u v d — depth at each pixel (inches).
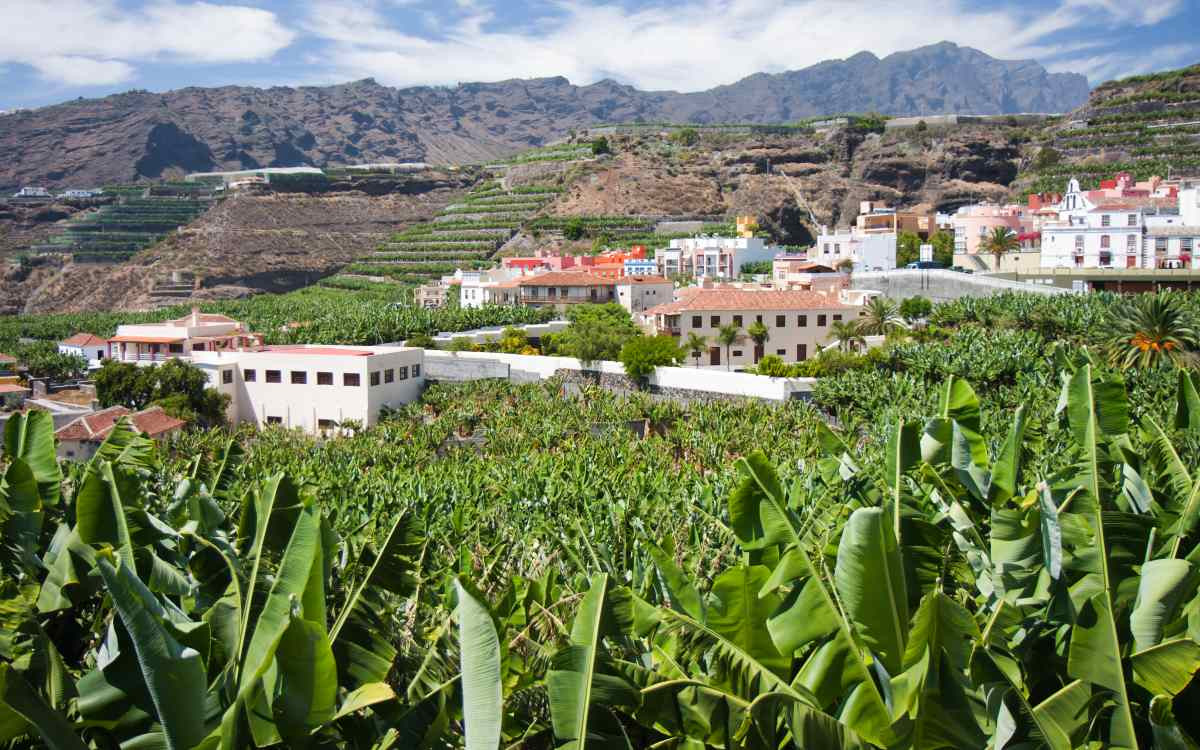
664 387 2947.8
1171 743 379.2
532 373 3356.3
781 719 412.8
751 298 3602.4
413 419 3038.9
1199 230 4104.3
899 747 408.5
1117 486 530.6
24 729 363.6
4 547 545.3
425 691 447.2
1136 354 2384.4
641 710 418.3
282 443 2637.8
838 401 2471.7
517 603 530.0
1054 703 405.4
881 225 6323.8
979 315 3309.5
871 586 412.5
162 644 365.1
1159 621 413.1
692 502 1081.4
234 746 373.1
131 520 526.3
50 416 642.2
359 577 543.2
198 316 4210.1
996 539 474.0
